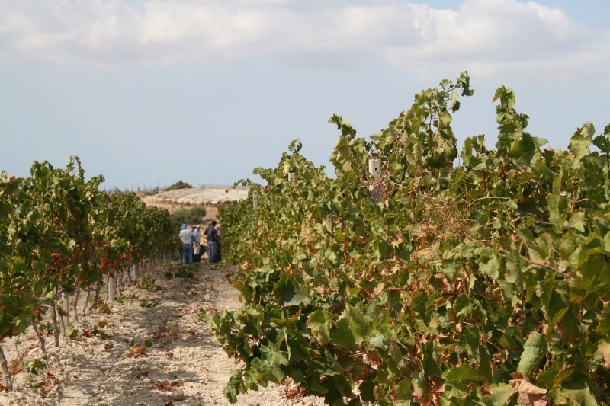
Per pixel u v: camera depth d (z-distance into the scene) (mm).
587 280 2959
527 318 3875
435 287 4734
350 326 4055
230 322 4211
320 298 4707
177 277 21031
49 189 10633
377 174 8398
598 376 3232
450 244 4887
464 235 5266
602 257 2920
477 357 3646
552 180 5348
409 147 8203
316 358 4320
